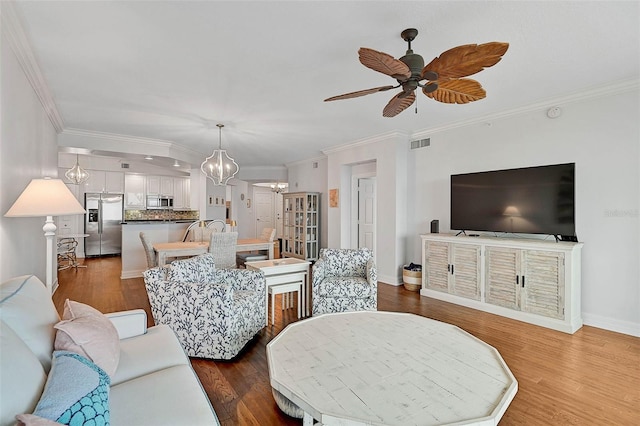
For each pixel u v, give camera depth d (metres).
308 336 2.23
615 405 2.07
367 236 6.75
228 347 2.63
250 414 1.99
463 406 1.44
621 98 3.22
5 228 2.22
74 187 7.93
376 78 3.05
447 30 2.25
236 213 10.54
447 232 4.81
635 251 3.16
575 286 3.30
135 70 2.85
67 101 3.61
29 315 1.33
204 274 3.15
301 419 1.91
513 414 1.98
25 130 2.73
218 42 2.39
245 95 3.47
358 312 2.75
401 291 4.88
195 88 3.27
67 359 1.23
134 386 1.45
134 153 5.41
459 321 3.58
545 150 3.76
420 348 2.04
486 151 4.32
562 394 2.19
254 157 7.53
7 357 0.98
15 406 0.91
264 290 3.36
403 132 5.11
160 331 2.08
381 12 2.04
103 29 2.21
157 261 4.77
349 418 1.35
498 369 1.77
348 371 1.75
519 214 3.79
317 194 7.40
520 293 3.59
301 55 2.60
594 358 2.70
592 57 2.65
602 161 3.35
